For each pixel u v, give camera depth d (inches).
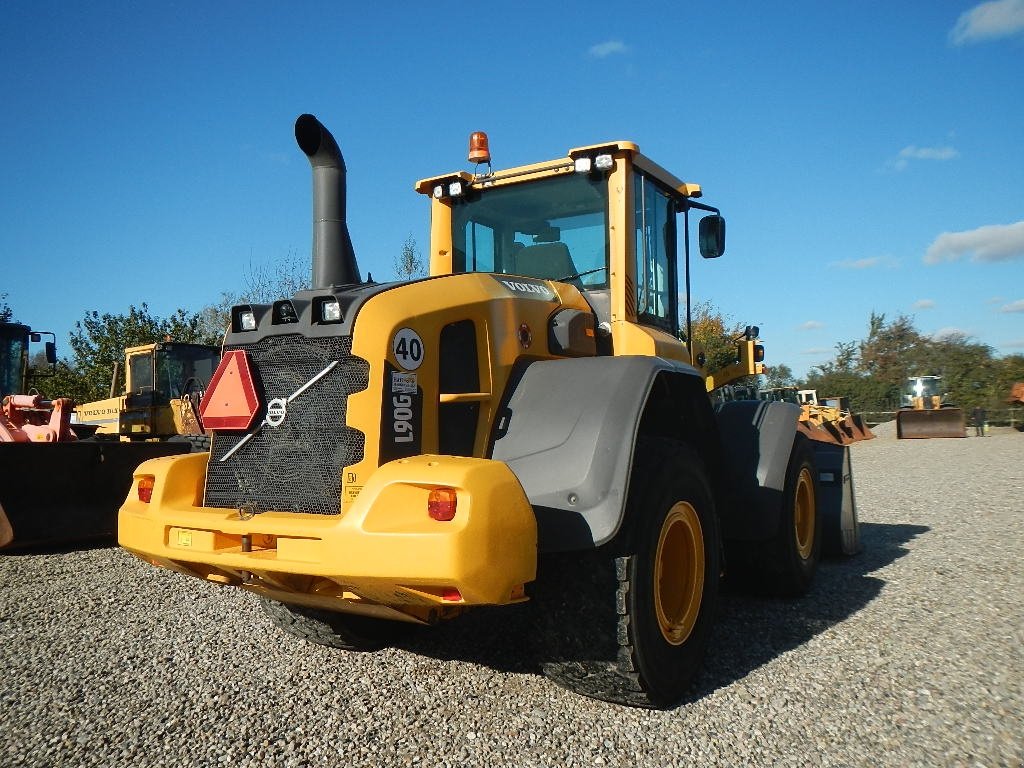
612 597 122.6
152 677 146.0
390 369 122.4
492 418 136.9
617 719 124.2
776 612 183.5
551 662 126.6
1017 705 125.9
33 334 419.8
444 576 102.4
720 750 112.9
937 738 115.1
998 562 228.4
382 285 133.3
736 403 189.9
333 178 147.7
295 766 111.5
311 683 141.5
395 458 121.5
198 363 506.9
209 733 122.0
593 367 137.8
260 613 187.2
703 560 143.1
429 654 156.3
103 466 293.3
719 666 147.4
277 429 126.8
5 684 144.0
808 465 209.2
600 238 178.5
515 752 113.8
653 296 189.5
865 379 1683.1
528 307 150.6
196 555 122.6
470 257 195.6
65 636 171.9
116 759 114.6
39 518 271.4
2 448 267.9
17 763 114.0
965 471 505.7
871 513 335.0
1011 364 1229.7
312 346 125.0
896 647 154.5
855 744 113.8
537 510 120.3
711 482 166.1
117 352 879.1
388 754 114.3
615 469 121.3
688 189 205.3
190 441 388.2
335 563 107.9
